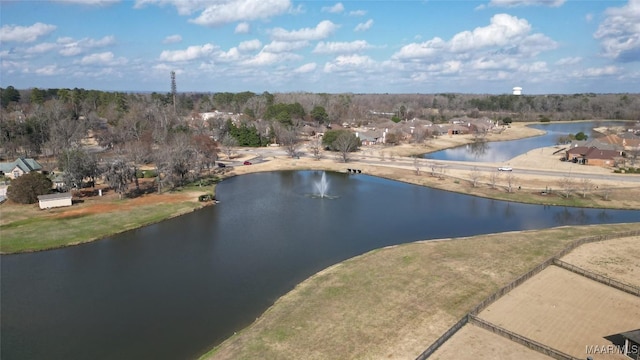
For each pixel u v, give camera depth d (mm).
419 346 44312
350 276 61906
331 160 165875
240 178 140000
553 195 112125
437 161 161625
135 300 58094
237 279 64125
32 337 49531
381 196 115938
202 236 83312
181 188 119438
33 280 64438
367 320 49625
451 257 68375
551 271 61531
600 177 128500
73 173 111312
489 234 82125
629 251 70500
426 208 104000
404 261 66875
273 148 196000
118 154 139500
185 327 51219
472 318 47156
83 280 64438
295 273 66000
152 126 192250
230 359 43031
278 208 103625
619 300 53500
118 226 87625
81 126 189375
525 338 43094
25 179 102688
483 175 135125
